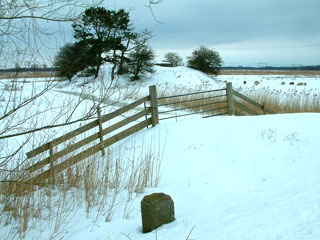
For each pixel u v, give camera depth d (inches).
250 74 2479.1
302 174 201.3
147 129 363.3
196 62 1689.2
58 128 338.3
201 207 173.0
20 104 153.3
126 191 217.2
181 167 259.3
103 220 169.3
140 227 157.0
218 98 664.4
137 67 1236.5
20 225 158.1
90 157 264.2
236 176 225.5
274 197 169.2
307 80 1598.2
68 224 165.5
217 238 117.3
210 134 315.6
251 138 286.0
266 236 112.7
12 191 179.3
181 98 668.7
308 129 280.2
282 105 580.7
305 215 129.8
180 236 127.5
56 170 215.5
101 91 207.3
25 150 275.3
